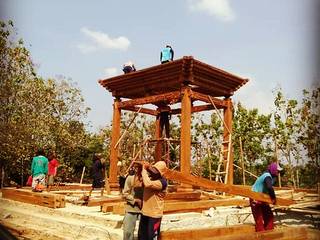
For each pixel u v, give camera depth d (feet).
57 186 69.21
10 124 88.94
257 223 31.86
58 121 110.63
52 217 38.47
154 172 24.79
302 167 72.79
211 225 36.52
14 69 87.51
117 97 62.54
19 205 48.06
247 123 104.22
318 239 33.37
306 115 63.05
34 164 52.08
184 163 48.98
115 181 60.39
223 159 58.03
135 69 60.75
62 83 112.98
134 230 27.58
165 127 64.08
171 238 26.45
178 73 50.67
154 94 60.18
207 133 107.45
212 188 33.63
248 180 100.17
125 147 103.19
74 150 115.75
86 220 35.76
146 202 24.67
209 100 54.65
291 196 53.01
